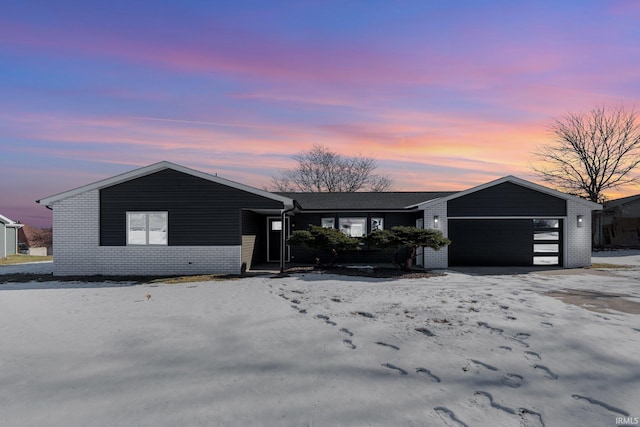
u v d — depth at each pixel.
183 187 13.12
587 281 10.88
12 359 4.48
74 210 13.05
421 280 10.99
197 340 5.18
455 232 15.04
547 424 2.94
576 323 5.89
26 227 36.81
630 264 16.23
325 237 13.34
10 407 3.24
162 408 3.20
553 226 15.16
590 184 30.12
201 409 3.18
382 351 4.64
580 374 3.92
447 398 3.39
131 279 11.98
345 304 7.46
